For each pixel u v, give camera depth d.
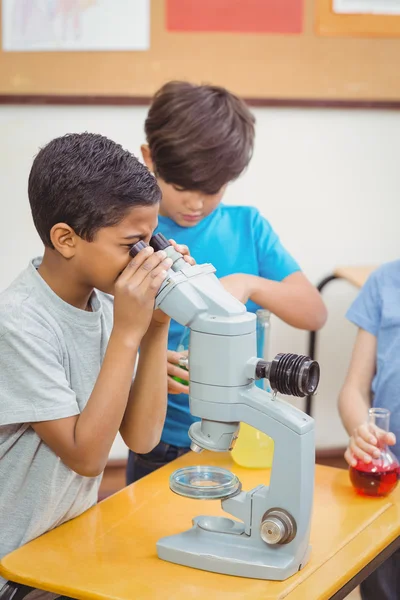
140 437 1.18
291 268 1.72
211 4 2.38
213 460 1.33
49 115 2.41
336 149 2.55
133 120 2.44
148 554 1.02
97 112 2.42
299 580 0.96
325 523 1.10
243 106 1.62
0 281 2.49
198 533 1.04
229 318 0.96
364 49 2.47
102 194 0.99
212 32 2.39
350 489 1.22
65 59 2.36
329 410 2.68
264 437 1.29
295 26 2.43
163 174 1.51
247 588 0.94
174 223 1.67
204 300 0.97
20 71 2.36
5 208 2.45
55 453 1.09
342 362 2.67
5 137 2.40
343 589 0.99
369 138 2.56
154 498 1.19
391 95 2.52
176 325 1.62
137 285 0.99
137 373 1.17
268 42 2.42
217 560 0.98
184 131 1.50
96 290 1.22
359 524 1.10
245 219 1.73
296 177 2.55
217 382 0.97
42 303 1.08
